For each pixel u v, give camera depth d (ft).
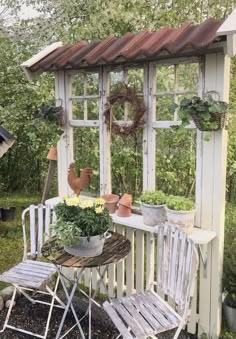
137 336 6.06
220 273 8.06
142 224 8.51
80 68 9.51
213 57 7.42
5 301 9.63
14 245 14.06
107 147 9.59
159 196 8.34
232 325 8.49
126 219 8.87
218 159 7.64
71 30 16.49
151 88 8.54
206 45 6.79
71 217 7.47
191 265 6.47
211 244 7.97
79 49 9.59
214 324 8.20
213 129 7.45
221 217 7.86
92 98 9.62
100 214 7.52
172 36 7.72
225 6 15.52
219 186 7.72
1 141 10.16
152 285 7.89
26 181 21.86
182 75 8.66
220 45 6.91
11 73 17.81
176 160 11.59
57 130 9.98
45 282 8.11
